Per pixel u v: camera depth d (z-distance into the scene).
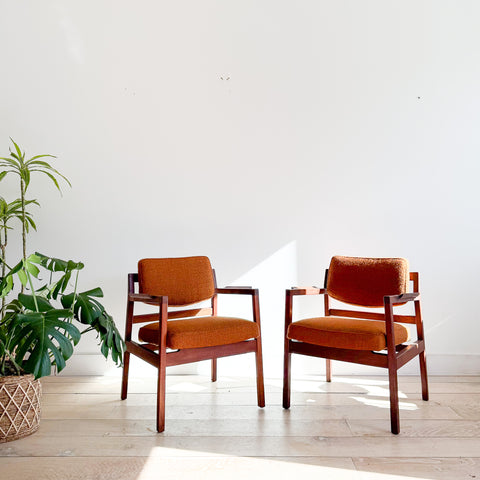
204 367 2.76
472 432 1.88
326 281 2.51
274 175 2.80
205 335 1.98
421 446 1.75
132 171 2.78
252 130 2.80
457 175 2.78
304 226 2.78
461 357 2.73
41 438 1.82
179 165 2.79
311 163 2.80
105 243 2.77
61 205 2.76
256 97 2.81
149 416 2.06
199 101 2.80
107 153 2.78
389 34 2.81
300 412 2.11
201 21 2.81
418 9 2.81
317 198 2.79
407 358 2.04
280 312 2.77
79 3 2.79
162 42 2.80
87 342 2.75
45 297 2.04
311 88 2.81
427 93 2.80
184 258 2.47
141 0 2.80
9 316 1.97
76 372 2.73
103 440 1.81
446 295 2.76
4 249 2.57
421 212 2.78
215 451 1.71
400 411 2.12
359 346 1.92
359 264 2.39
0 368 1.90
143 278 2.33
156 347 2.21
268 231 2.78
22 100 2.76
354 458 1.66
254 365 2.74
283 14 2.82
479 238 2.76
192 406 2.19
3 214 2.30
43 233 2.75
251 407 2.18
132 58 2.80
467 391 2.42
